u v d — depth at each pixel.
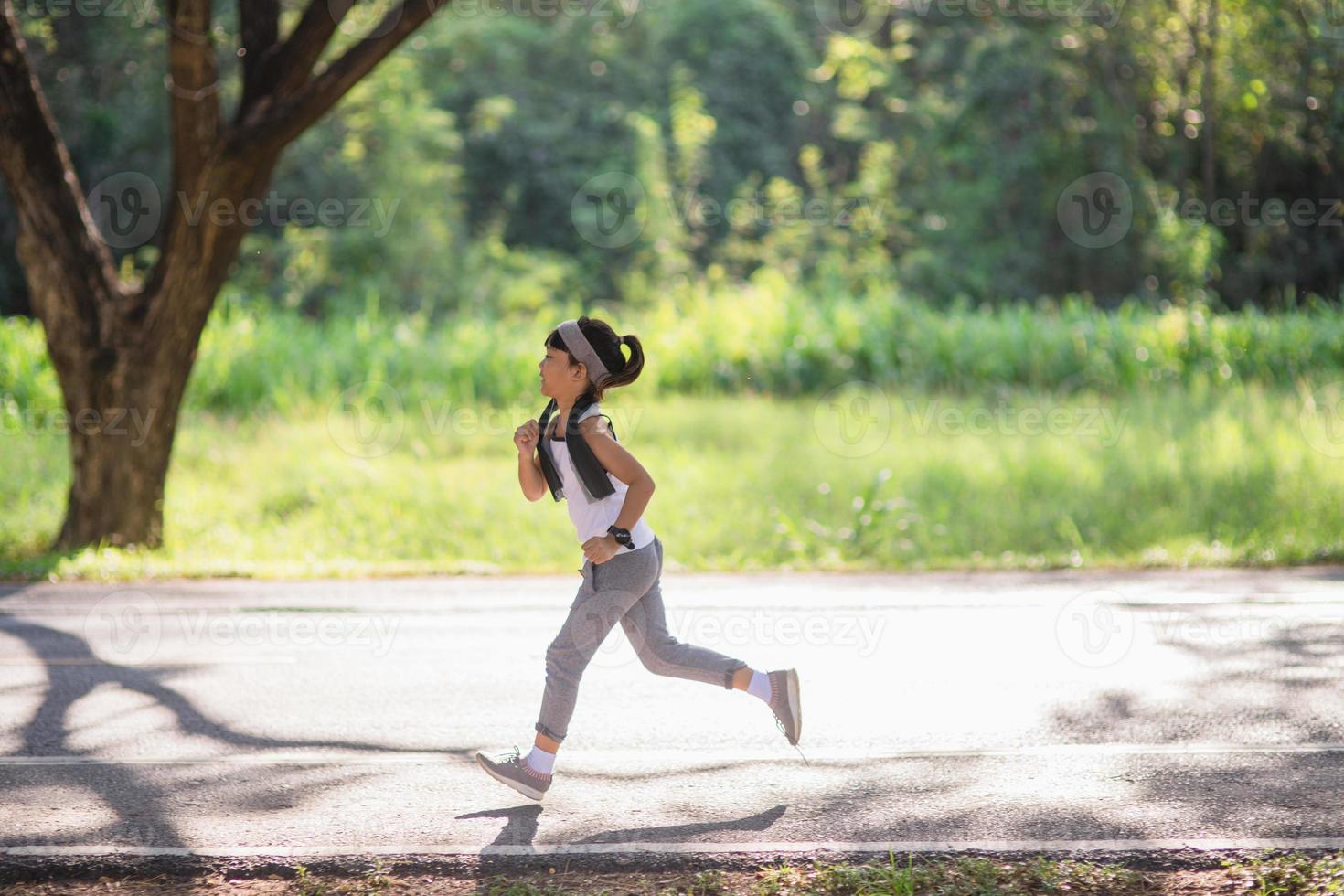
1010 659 9.22
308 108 13.15
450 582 12.86
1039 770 6.75
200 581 12.81
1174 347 25.02
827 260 37.03
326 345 24.62
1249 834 5.76
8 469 17.31
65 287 13.55
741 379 24.89
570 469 6.07
